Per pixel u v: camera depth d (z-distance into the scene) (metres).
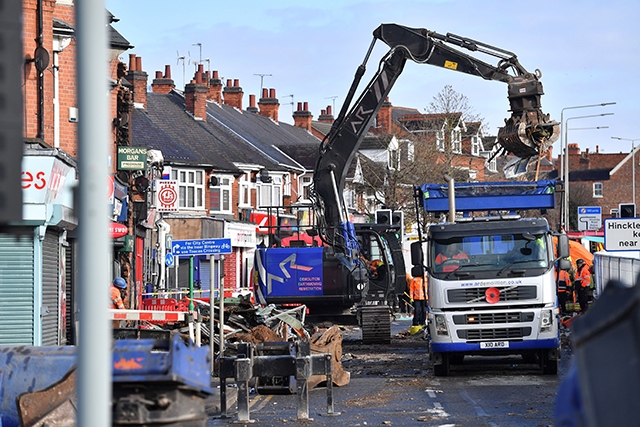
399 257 43.03
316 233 39.94
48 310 31.25
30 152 29.48
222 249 29.97
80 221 7.16
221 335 28.72
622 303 6.96
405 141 90.31
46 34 32.56
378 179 91.62
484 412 20.39
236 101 98.00
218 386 25.86
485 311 27.72
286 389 24.50
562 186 32.09
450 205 31.12
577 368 7.21
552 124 35.50
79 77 7.19
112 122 46.22
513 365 31.53
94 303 7.11
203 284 70.12
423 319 44.19
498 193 32.25
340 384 26.16
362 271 41.38
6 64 7.41
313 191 39.69
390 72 38.38
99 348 7.09
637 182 159.62
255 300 43.41
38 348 15.48
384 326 41.09
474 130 120.50
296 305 43.28
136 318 26.89
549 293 27.78
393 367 31.52
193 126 79.00
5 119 7.37
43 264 30.61
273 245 44.59
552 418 19.27
